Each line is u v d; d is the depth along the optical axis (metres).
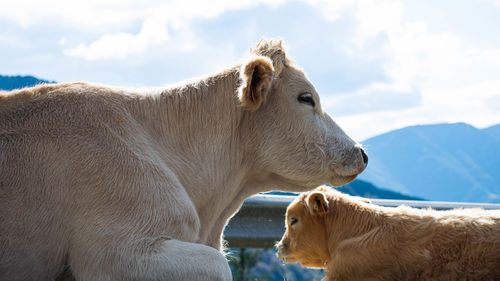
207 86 4.34
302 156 4.37
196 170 4.12
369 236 4.74
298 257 5.54
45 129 3.63
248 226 5.93
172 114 4.13
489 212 4.47
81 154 3.56
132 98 4.06
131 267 3.32
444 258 4.25
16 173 3.47
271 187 4.63
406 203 6.64
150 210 3.52
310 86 4.47
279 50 4.42
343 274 4.75
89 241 3.40
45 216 3.46
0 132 3.58
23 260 3.43
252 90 4.09
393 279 4.48
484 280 4.04
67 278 3.61
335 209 5.28
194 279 3.35
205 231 4.30
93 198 3.47
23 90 3.91
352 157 4.50
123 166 3.59
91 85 4.04
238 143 4.38
